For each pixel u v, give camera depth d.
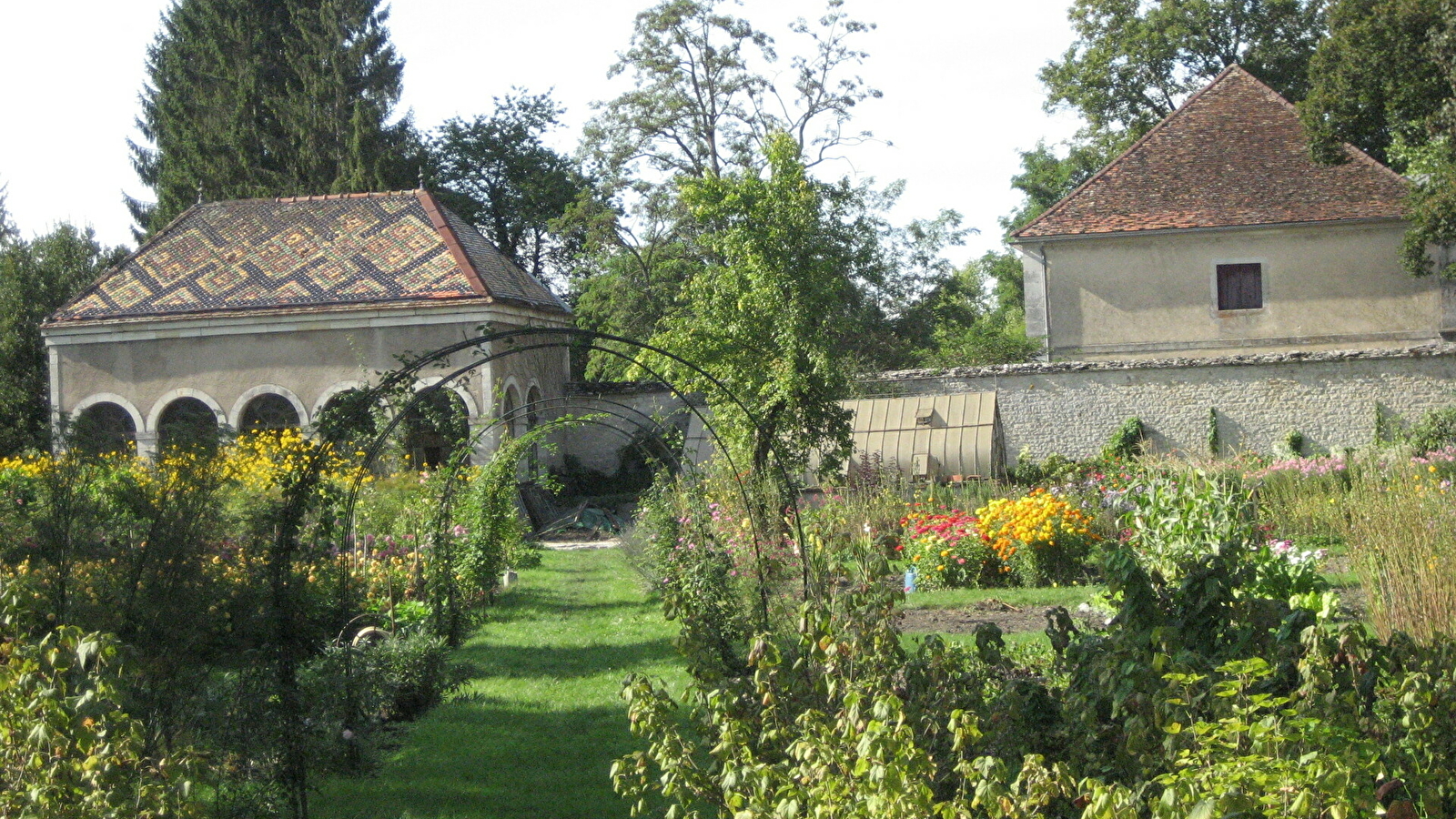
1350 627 4.82
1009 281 50.00
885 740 4.14
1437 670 4.79
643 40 36.56
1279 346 27.16
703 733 5.38
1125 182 28.58
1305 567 9.88
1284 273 27.17
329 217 27.72
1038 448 25.25
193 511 6.37
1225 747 4.12
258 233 27.50
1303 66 34.47
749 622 8.91
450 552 13.00
